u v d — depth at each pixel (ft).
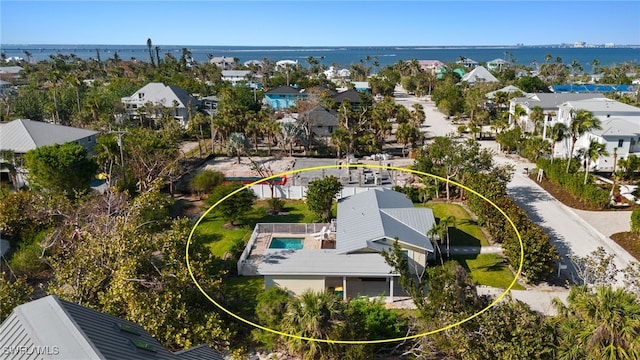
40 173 145.38
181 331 77.77
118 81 371.76
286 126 221.25
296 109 296.10
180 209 155.22
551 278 108.06
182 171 183.01
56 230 108.99
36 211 124.16
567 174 160.45
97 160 165.99
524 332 68.95
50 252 108.78
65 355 43.70
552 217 141.59
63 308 49.78
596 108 202.80
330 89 382.63
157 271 84.28
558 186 166.61
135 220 98.89
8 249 121.80
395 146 239.09
